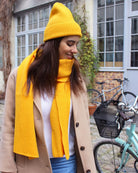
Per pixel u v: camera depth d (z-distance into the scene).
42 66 1.11
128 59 5.68
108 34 5.99
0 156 1.12
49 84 1.12
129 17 5.57
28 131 1.07
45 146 1.10
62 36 1.09
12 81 1.16
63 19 1.09
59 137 1.14
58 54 1.13
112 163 2.60
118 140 2.52
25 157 1.13
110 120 2.23
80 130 1.21
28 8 7.79
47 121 1.15
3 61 8.37
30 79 1.10
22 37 8.41
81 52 6.14
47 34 1.13
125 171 2.49
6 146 1.12
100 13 6.07
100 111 2.31
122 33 5.76
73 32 1.09
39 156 1.12
